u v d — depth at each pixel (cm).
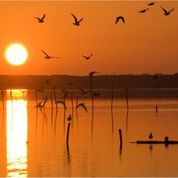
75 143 8125
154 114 13912
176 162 6309
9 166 6166
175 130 9981
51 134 9612
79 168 5984
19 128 10950
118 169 5912
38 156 6894
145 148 7481
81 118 13075
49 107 17400
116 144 7950
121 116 13425
